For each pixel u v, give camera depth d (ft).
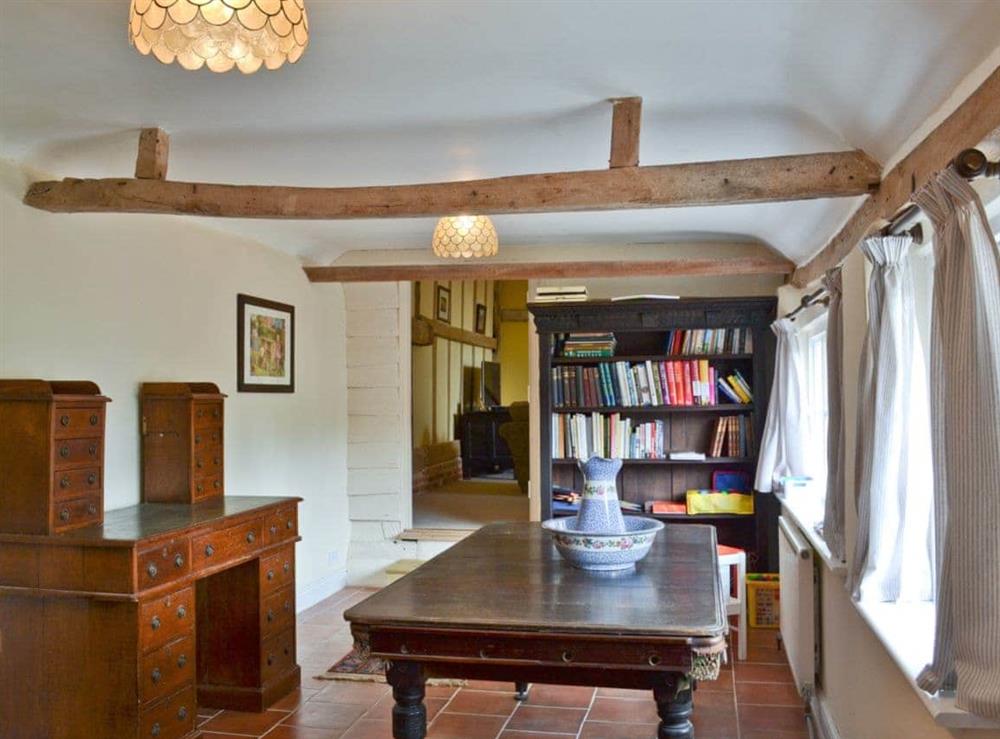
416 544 20.74
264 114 9.96
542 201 10.19
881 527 8.42
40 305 11.39
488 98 9.45
